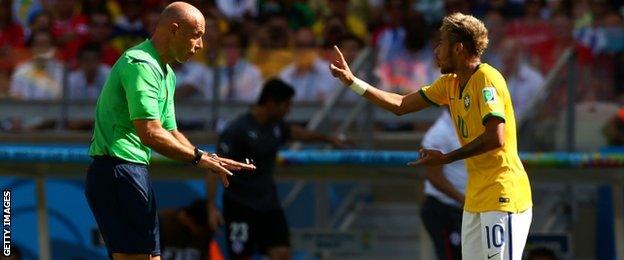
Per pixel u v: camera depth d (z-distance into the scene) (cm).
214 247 3888
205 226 3494
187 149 2230
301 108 4209
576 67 4000
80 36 4481
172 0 4703
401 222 4059
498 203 2272
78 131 4319
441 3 4828
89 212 4041
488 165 2286
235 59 4275
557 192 4031
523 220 2294
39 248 3619
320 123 4122
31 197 4044
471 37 2253
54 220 4041
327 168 3400
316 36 4728
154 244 2333
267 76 4262
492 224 2275
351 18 4725
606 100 4019
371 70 4069
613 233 3928
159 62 2281
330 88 4225
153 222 2330
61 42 4434
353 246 3672
